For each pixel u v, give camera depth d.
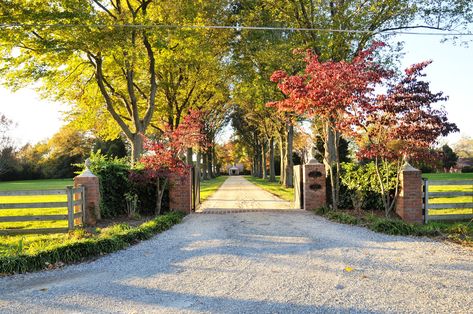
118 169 12.27
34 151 60.88
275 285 4.97
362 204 12.45
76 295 4.72
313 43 16.72
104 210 11.57
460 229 8.50
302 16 17.81
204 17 19.92
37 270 5.95
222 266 5.96
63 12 13.26
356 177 12.58
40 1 13.83
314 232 8.88
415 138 9.69
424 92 9.75
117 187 12.11
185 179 12.56
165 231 9.42
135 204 11.78
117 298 4.59
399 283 4.96
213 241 7.98
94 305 4.36
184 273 5.62
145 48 17.97
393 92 9.89
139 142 18.19
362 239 7.95
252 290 4.79
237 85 24.47
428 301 4.31
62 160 60.00
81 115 22.72
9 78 15.79
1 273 5.73
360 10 16.59
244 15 20.28
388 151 10.09
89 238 7.33
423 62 9.88
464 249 6.92
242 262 6.18
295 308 4.16
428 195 10.77
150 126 26.27
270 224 10.22
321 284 4.98
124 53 15.80
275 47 18.56
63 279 5.45
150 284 5.12
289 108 11.81
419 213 10.77
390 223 8.85
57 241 7.56
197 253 6.90
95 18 14.02
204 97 26.86
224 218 11.71
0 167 52.69
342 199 13.01
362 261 6.11
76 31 13.69
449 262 5.97
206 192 26.33
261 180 49.19
